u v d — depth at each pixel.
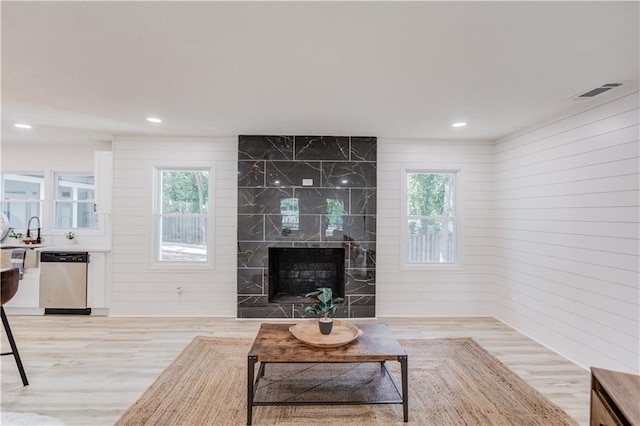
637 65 2.27
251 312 4.36
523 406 2.39
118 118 3.63
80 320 4.27
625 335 2.68
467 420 2.23
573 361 3.17
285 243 4.39
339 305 4.41
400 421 2.22
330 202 4.41
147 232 4.47
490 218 4.63
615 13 1.68
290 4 1.63
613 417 1.67
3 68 2.37
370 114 3.45
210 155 4.50
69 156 4.96
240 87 2.72
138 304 4.46
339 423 2.20
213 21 1.78
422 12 1.69
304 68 2.36
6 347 3.37
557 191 3.45
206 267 4.49
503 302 4.37
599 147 2.95
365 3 1.62
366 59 2.22
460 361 3.13
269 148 4.38
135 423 2.17
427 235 4.72
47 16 1.73
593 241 2.99
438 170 4.62
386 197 4.56
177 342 3.55
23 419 2.19
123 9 1.67
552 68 2.34
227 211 4.51
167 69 2.39
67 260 4.42
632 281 2.63
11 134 4.38
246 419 2.22
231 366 3.00
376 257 4.52
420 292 4.58
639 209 2.59
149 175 4.47
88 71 2.42
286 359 2.20
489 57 2.18
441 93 2.83
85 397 2.47
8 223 4.93
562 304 3.35
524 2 1.60
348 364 3.03
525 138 3.97
